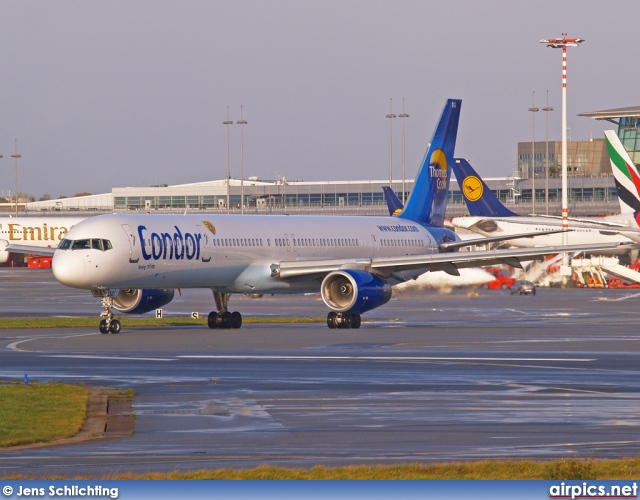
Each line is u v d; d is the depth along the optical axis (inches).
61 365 5442.9
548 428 3516.2
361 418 3740.2
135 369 5260.8
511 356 5900.6
